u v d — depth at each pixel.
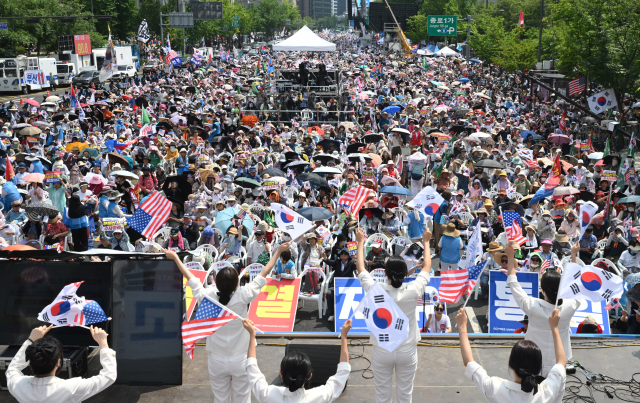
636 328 12.84
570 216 18.58
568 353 7.82
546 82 54.03
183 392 9.36
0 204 19.78
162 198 12.88
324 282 14.82
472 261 14.32
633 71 37.94
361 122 46.69
